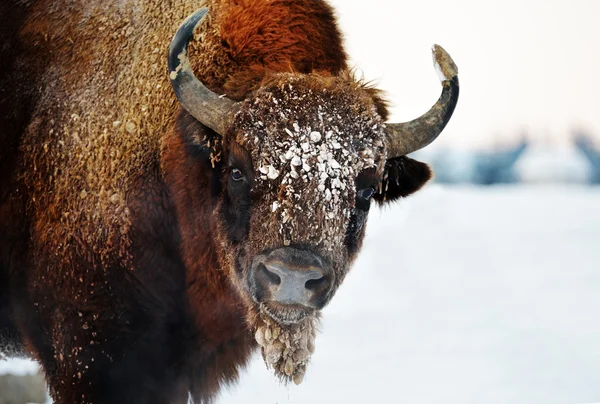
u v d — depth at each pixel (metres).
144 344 18.95
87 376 18.69
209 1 19.39
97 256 18.69
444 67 18.36
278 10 18.83
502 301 42.31
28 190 19.83
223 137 16.97
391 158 18.03
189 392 20.19
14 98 20.53
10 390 25.56
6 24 21.14
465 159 129.62
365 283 45.41
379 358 32.25
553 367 30.94
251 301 16.78
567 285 46.47
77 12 20.42
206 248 18.34
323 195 15.73
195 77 17.34
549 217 73.56
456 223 62.06
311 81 16.77
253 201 16.25
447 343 34.56
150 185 18.67
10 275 20.33
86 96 19.53
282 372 17.06
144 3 19.84
